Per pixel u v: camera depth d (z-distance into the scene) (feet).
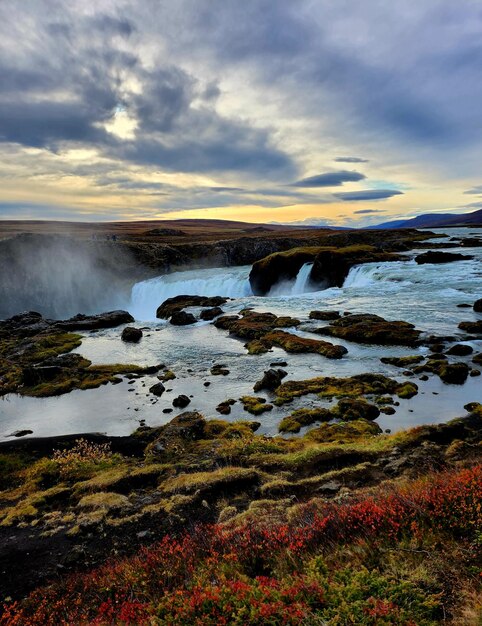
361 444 52.60
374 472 43.21
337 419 68.08
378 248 265.95
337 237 371.15
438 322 114.73
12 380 107.04
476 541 20.24
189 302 195.11
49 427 78.79
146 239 431.02
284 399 78.69
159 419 77.66
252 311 157.38
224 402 81.35
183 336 140.77
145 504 43.11
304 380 87.20
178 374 102.37
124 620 21.22
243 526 29.76
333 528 24.73
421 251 252.83
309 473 45.83
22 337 156.87
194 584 22.24
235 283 252.83
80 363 115.96
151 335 146.00
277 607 17.40
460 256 202.69
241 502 40.75
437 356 90.79
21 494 52.31
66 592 29.12
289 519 30.58
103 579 28.12
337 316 132.77
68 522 41.83
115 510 42.88
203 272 303.27
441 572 18.85
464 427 53.21
